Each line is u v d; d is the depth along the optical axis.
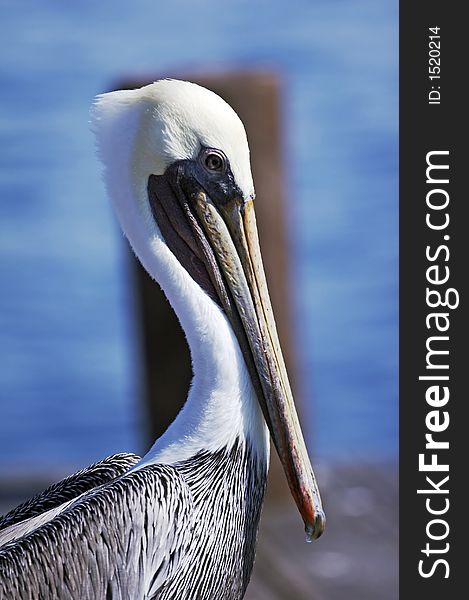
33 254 24.09
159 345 12.29
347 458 13.77
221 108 7.78
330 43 33.31
